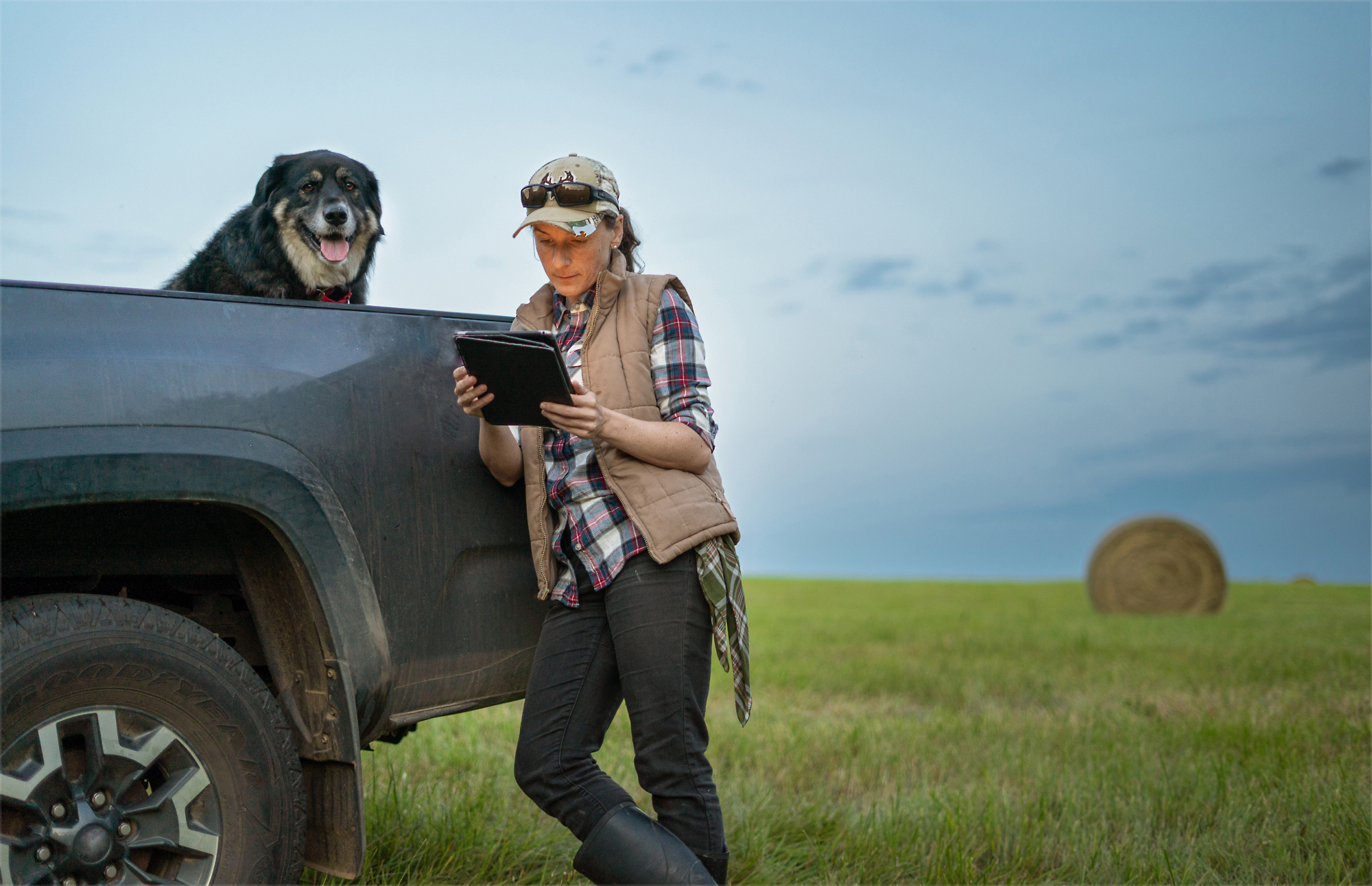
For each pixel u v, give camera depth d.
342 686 1.97
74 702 1.70
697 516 2.15
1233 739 4.20
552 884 2.74
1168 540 14.48
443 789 3.37
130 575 2.00
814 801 3.46
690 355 2.25
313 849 2.07
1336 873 2.73
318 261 4.30
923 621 11.56
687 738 2.16
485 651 2.30
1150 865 2.84
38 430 1.64
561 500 2.25
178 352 1.85
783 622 11.45
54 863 1.66
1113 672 6.40
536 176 2.23
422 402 2.23
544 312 2.42
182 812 1.79
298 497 1.94
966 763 4.03
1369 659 6.82
